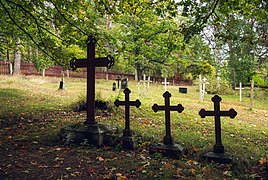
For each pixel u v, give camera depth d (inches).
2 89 647.8
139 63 1266.0
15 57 1069.8
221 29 343.9
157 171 202.1
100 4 339.3
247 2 292.7
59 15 353.4
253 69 1087.0
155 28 943.7
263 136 354.0
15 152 239.8
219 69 1144.8
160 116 446.6
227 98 912.9
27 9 359.3
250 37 319.6
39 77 1073.5
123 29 1066.7
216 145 241.6
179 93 940.6
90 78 297.3
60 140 283.3
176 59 1056.2
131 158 235.5
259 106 760.3
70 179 182.9
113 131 291.7
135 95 741.3
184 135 317.4
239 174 211.5
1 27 408.8
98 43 370.3
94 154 243.0
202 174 201.5
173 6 327.0
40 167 203.0
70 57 399.5
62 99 577.6
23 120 383.9
